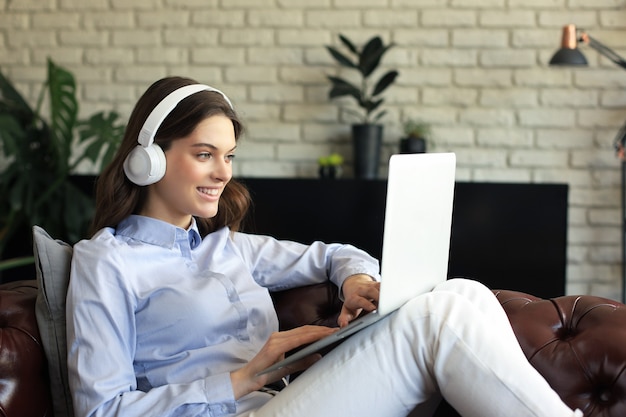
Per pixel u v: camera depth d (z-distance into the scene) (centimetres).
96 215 179
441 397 162
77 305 158
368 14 363
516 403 136
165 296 168
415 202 150
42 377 163
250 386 157
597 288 363
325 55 367
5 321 164
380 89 343
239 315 174
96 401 151
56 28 380
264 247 198
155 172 169
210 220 191
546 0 356
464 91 362
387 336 147
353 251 196
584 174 361
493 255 336
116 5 376
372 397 147
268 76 370
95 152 329
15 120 336
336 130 369
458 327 143
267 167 374
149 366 167
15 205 334
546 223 334
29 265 356
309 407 148
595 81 357
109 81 379
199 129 167
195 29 372
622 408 152
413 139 349
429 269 163
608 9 354
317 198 341
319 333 160
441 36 361
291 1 366
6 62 383
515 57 359
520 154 362
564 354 160
